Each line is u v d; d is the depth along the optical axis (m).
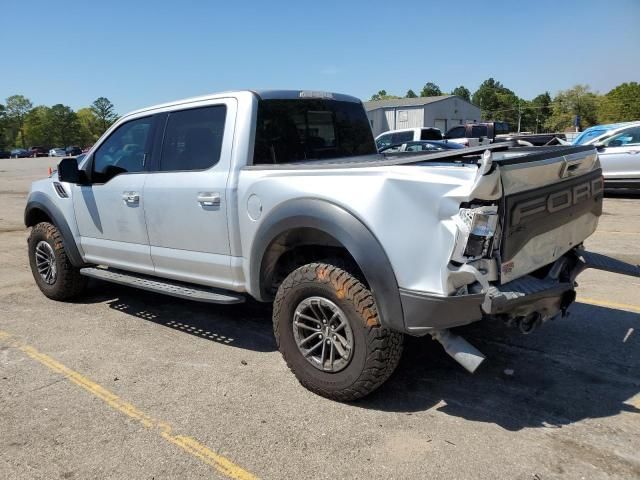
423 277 3.03
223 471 2.89
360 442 3.11
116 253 5.04
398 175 3.09
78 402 3.65
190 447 3.11
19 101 138.62
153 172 4.60
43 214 5.95
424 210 3.00
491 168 2.82
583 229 3.86
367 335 3.27
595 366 3.98
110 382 3.93
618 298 5.46
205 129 4.27
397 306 3.12
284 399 3.62
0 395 3.77
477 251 2.91
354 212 3.23
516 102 120.50
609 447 3.00
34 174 30.94
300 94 4.54
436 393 3.65
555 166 3.25
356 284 3.31
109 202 4.95
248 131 4.05
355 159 4.57
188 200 4.25
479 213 2.86
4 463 3.00
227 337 4.76
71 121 135.25
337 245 3.55
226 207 4.00
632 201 12.05
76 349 4.54
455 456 2.96
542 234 3.33
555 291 3.31
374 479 2.79
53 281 5.78
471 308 2.97
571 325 4.76
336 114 4.88
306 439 3.15
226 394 3.71
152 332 4.90
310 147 4.55
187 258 4.39
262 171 3.79
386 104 55.28
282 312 3.67
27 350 4.54
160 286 4.59
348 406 3.51
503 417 3.34
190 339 4.72
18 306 5.75
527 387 3.70
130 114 4.94
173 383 3.89
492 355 4.20
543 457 2.92
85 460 3.02
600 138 12.68
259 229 3.78
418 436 3.15
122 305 5.70
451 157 3.41
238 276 4.09
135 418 3.43
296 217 3.48
